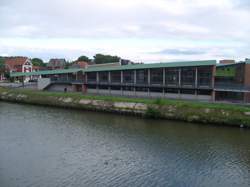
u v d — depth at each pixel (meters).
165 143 32.69
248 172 24.50
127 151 29.77
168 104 48.72
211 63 52.72
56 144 32.06
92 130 39.03
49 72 81.81
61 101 62.44
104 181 22.31
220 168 25.28
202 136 35.75
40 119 46.69
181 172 24.30
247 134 36.75
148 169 24.86
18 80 107.06
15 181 21.98
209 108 44.38
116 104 54.41
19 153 28.66
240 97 52.75
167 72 59.00
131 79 64.75
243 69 54.38
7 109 57.75
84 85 73.69
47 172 23.89
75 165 25.64
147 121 45.62
